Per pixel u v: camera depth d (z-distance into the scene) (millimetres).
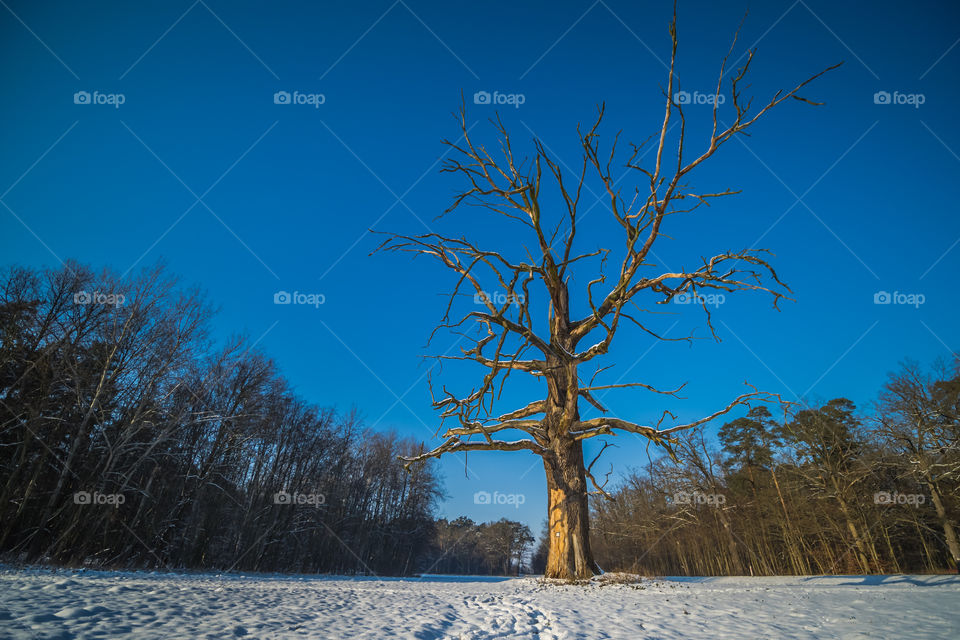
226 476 37938
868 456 37000
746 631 9398
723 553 55406
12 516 24328
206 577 23188
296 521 49156
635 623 10258
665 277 20844
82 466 27750
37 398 25578
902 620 10703
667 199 18281
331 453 55219
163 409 28828
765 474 50031
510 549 125750
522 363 22578
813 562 47625
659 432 20766
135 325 29781
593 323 21969
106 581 13992
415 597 14367
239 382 38219
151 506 32375
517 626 9758
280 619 8711
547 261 20719
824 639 8570
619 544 69312
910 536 40719
